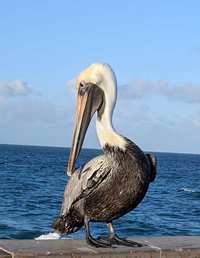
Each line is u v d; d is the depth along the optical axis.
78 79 3.44
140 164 3.32
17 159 44.06
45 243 3.37
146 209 11.85
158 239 3.53
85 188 3.32
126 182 3.30
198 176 31.47
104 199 3.32
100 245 3.34
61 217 3.43
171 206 13.17
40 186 18.02
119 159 3.31
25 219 9.66
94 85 3.40
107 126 3.37
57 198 14.06
